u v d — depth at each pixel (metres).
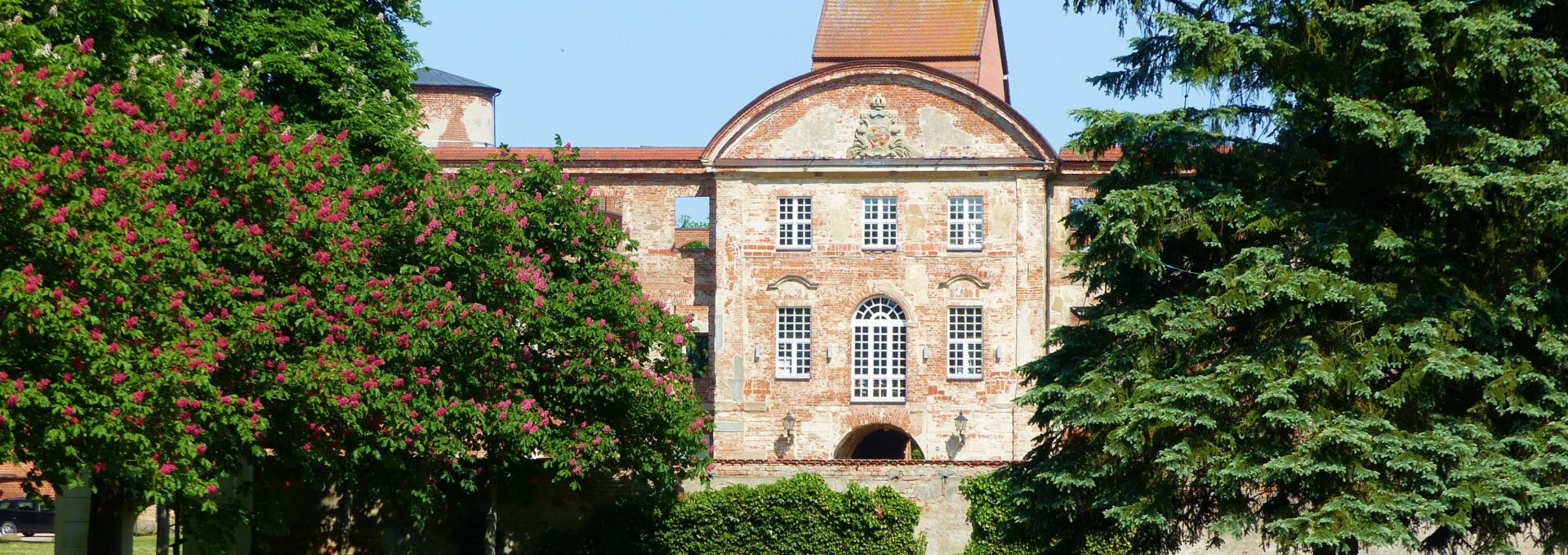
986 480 39.84
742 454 56.03
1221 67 29.16
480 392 33.44
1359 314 28.36
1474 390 29.02
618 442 36.56
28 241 23.38
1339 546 27.08
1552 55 28.00
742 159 56.50
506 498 39.28
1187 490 30.45
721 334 56.25
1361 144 28.50
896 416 55.88
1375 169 29.42
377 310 29.33
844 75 56.12
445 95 70.50
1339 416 27.69
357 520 40.16
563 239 36.94
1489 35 27.28
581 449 35.50
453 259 31.97
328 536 39.69
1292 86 29.98
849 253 56.31
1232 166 30.55
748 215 56.53
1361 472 27.39
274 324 26.84
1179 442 28.33
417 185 33.19
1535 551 36.78
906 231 56.22
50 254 23.55
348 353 28.28
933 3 61.72
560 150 37.84
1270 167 30.30
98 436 23.50
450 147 67.00
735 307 56.38
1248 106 30.94
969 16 61.28
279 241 28.02
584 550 39.72
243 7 39.69
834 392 56.00
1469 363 27.78
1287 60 29.08
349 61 40.59
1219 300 28.61
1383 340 28.08
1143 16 31.00
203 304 26.67
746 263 56.50
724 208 56.53
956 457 55.53
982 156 55.84
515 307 33.62
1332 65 29.08
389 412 29.44
